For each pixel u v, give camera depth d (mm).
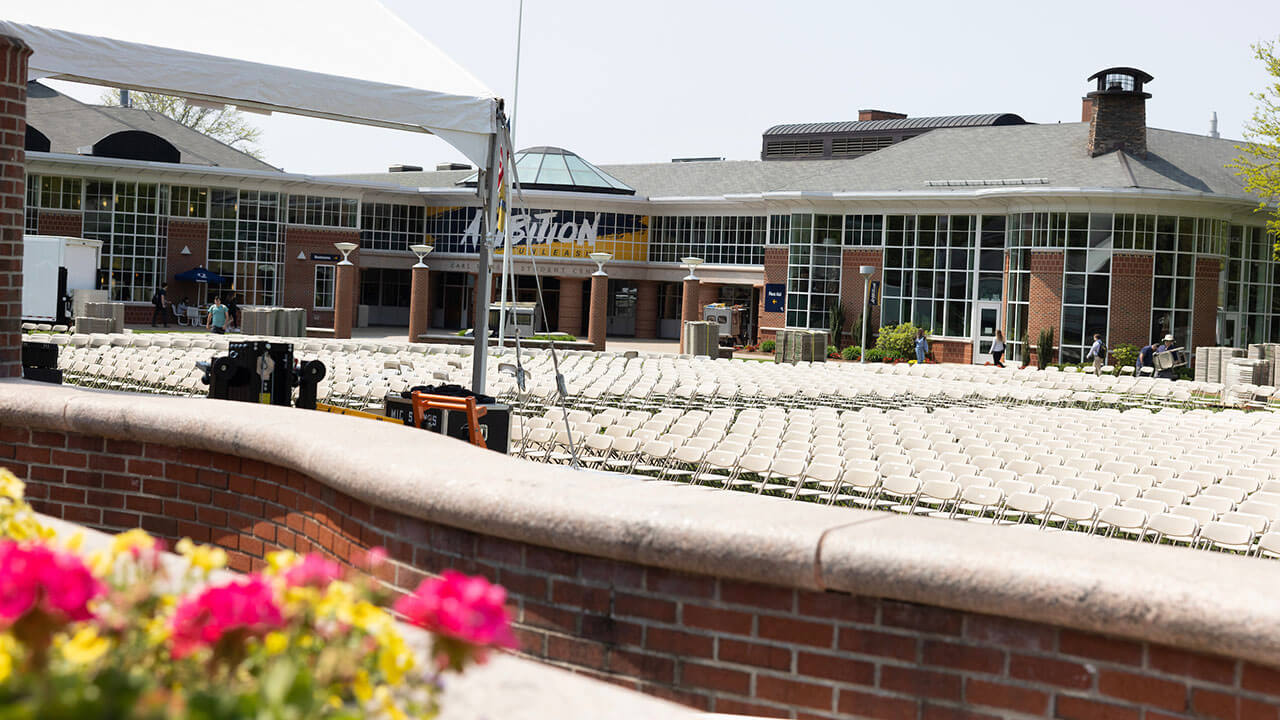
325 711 2074
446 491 4035
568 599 3914
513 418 15812
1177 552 3430
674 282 64312
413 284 48312
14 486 3441
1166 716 3127
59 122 57031
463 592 2166
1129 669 3178
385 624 2215
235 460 5172
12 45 6770
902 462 14289
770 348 53969
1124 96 49656
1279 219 43281
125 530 5492
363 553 4453
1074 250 44375
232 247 56875
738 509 3766
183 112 72625
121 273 54000
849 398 27062
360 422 5180
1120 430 19328
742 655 3652
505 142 11336
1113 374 41344
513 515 3891
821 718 3547
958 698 3381
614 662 3828
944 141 56531
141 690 1783
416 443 4695
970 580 3273
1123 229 43812
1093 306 44156
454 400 10172
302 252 59188
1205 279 44562
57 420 5551
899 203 49875
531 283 64875
